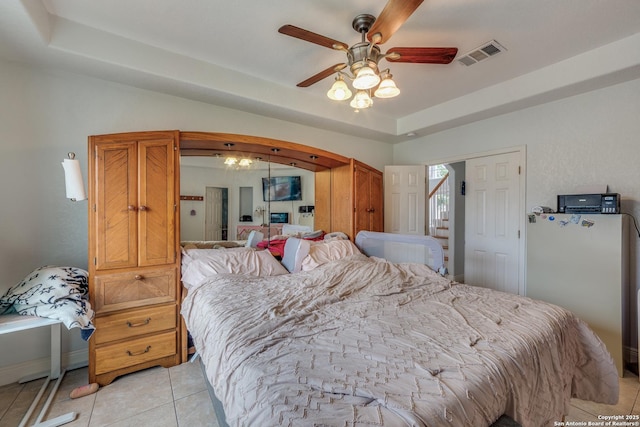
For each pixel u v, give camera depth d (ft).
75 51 6.40
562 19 6.32
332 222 12.93
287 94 9.75
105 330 6.90
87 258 7.71
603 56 7.44
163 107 8.61
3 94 6.75
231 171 10.49
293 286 7.23
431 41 7.09
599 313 7.77
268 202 11.30
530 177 10.02
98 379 6.79
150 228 7.51
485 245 11.38
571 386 5.22
